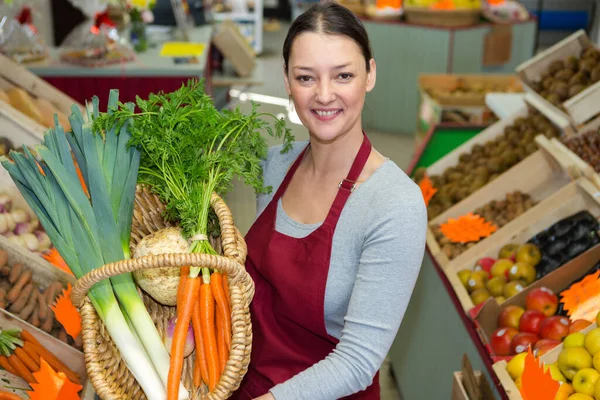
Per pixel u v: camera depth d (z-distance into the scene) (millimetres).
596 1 8648
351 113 1451
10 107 2479
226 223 1471
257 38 8859
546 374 1827
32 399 1668
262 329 1657
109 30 4496
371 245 1437
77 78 4309
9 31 4355
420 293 2881
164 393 1449
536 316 2156
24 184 1530
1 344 1762
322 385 1404
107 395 1337
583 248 2383
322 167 1584
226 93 6168
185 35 5184
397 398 3137
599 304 2070
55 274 2109
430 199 3182
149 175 1654
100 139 1550
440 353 2609
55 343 1873
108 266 1272
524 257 2455
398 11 6215
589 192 2451
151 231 1701
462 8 5918
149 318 1506
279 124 1670
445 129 3857
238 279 1353
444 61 6039
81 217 1494
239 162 1598
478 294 2439
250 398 1713
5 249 2049
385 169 1512
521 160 3156
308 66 1405
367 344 1409
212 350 1442
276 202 1693
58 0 5480
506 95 3979
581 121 2768
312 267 1531
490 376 2107
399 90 6273
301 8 9719
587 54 3086
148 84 4387
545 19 8859
